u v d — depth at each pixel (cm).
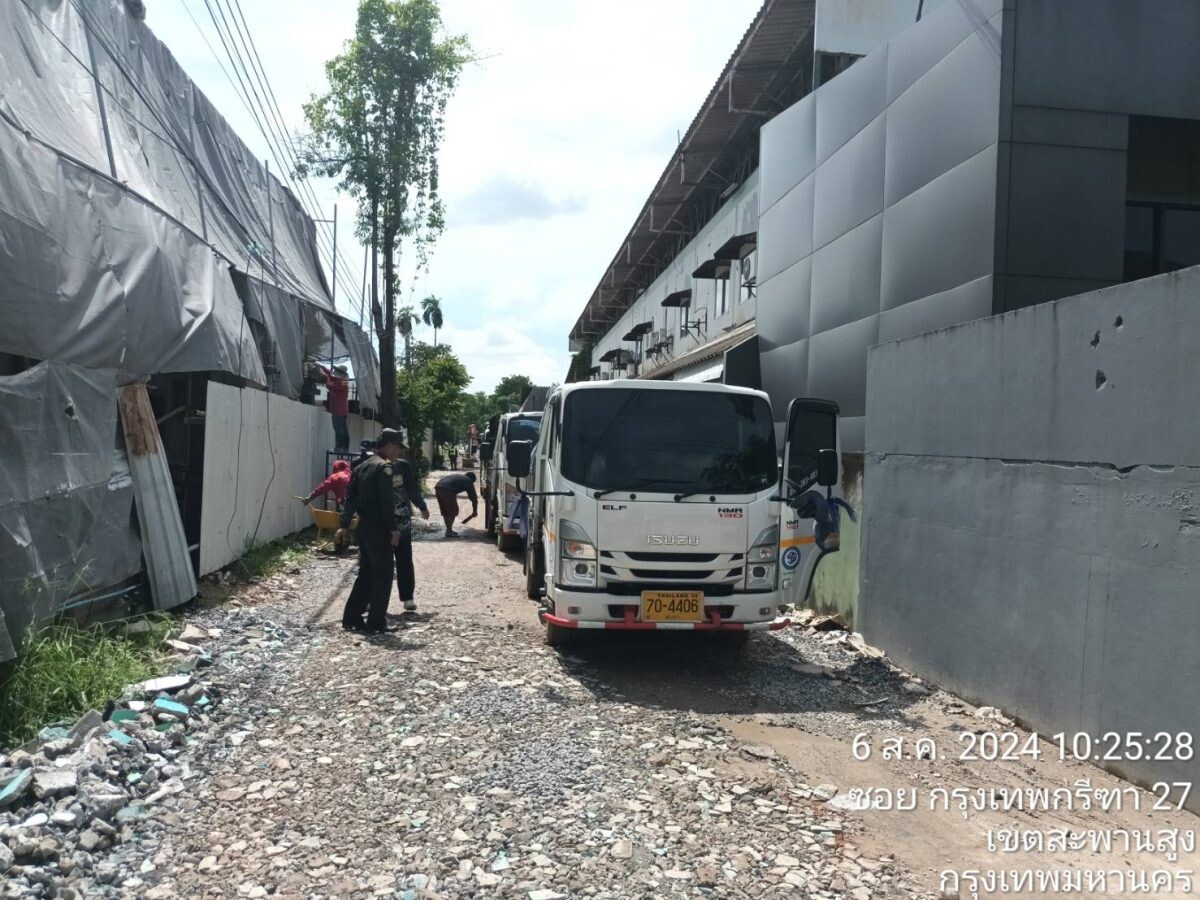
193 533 986
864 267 1023
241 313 1123
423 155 2358
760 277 1392
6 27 796
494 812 449
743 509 746
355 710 603
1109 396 541
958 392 707
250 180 1617
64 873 373
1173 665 487
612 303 4200
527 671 724
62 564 643
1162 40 805
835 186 1107
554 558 757
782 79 1733
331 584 1112
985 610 666
